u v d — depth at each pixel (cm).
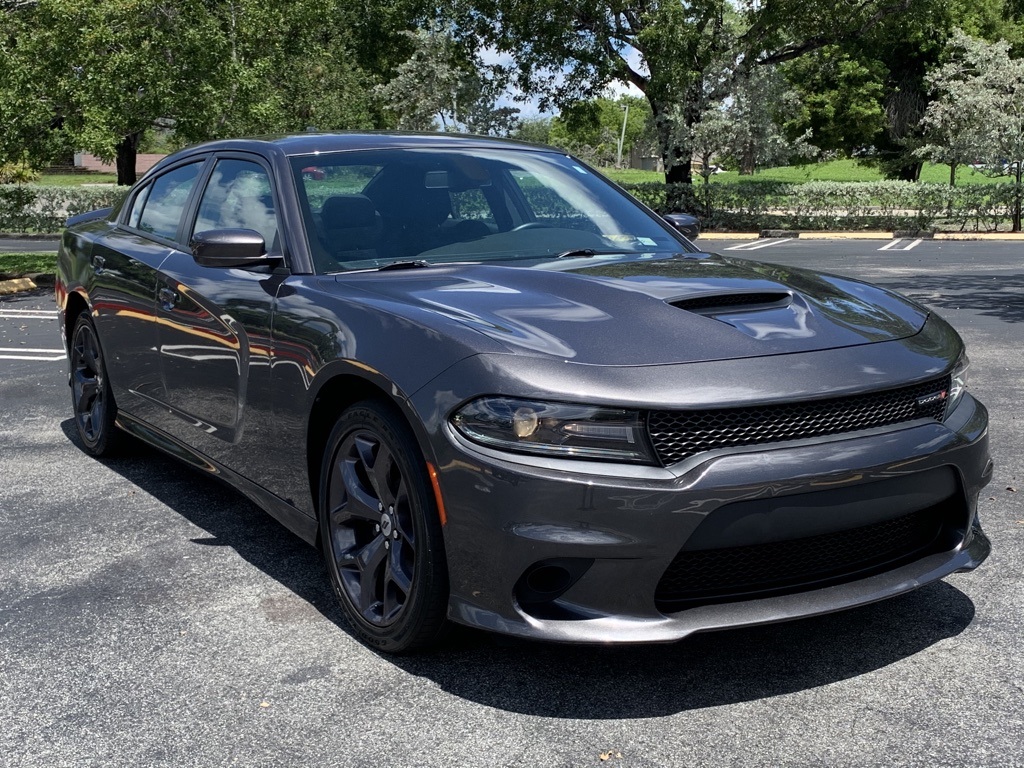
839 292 336
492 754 248
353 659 300
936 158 2883
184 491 470
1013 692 273
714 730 257
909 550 293
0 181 2503
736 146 2762
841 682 281
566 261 352
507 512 253
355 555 312
